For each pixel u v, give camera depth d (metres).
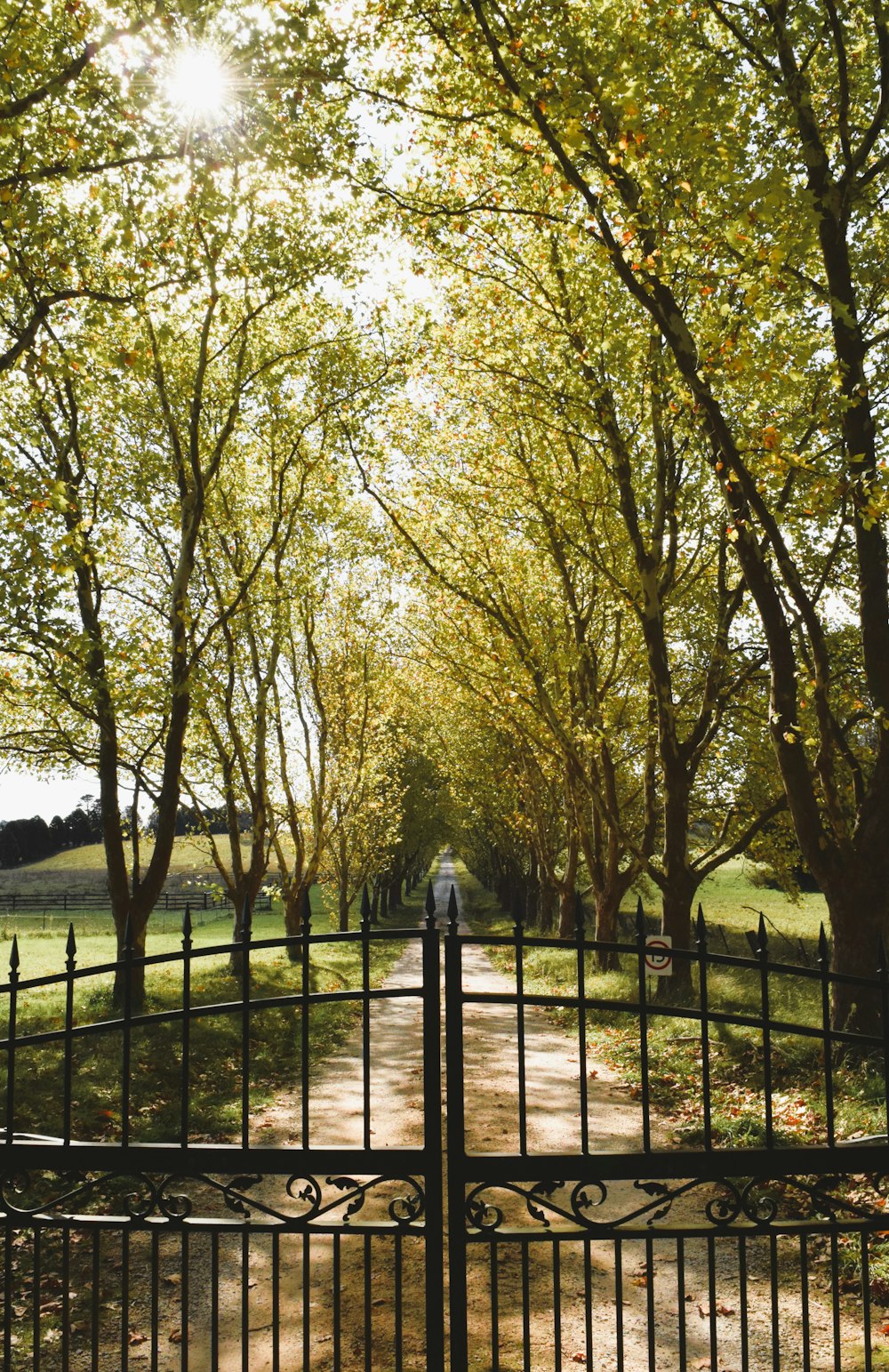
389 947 38.25
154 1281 3.87
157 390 18.38
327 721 29.81
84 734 19.92
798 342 11.72
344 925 37.94
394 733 38.34
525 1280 3.80
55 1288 6.19
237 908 23.80
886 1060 3.80
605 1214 7.48
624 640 22.22
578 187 9.80
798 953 25.94
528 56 9.55
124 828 21.50
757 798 21.91
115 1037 14.58
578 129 8.61
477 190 14.72
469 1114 10.44
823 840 11.67
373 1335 5.57
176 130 9.60
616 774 25.81
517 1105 10.83
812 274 13.31
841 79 10.75
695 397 10.97
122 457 20.34
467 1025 17.25
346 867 37.97
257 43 9.20
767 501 13.82
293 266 17.31
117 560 21.03
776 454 9.98
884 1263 6.04
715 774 22.59
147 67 9.02
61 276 12.00
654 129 8.90
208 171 9.76
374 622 29.91
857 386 10.30
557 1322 3.76
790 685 11.78
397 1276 3.80
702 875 19.73
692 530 18.95
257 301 19.16
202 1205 7.89
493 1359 3.74
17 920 51.34
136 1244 7.02
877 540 11.62
